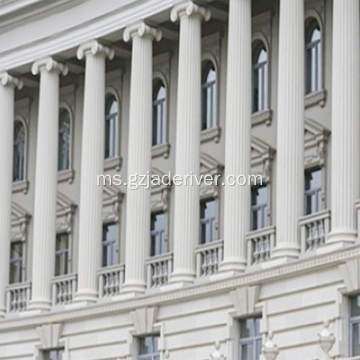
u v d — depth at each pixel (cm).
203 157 12825
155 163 13388
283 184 11169
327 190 11694
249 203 11712
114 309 12619
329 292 10512
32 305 13512
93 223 13138
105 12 13050
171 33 12875
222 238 12600
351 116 10725
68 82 14412
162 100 13488
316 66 11969
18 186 14912
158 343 12225
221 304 11581
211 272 11944
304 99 11638
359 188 10725
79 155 14338
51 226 13625
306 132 11875
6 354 13725
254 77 12538
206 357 11675
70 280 13425
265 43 12425
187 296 11862
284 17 11312
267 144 12250
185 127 12194
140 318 12344
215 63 12912
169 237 13162
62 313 13138
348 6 10831
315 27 12012
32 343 13488
